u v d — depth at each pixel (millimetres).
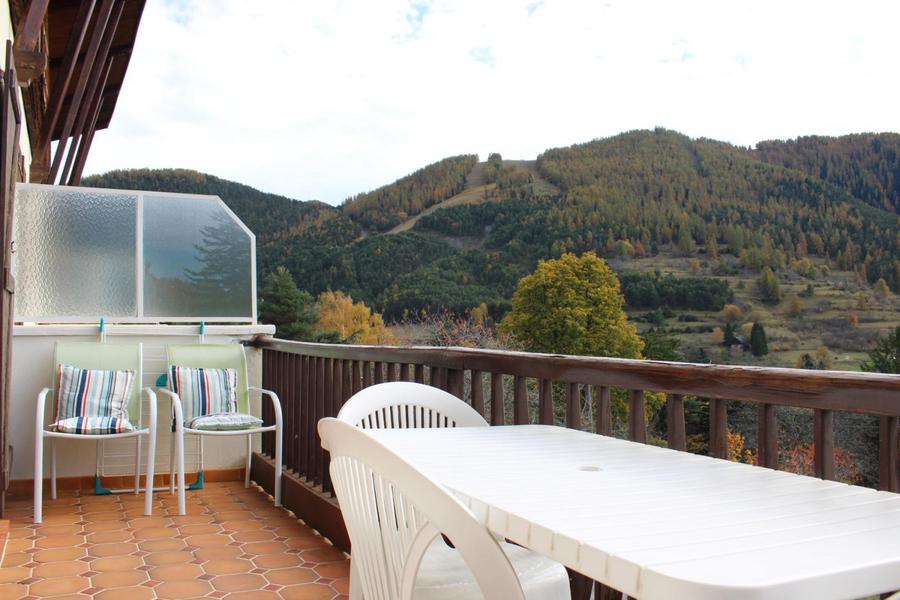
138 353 4770
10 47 3713
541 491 1321
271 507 4418
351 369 3654
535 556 1727
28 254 4949
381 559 1327
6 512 4227
